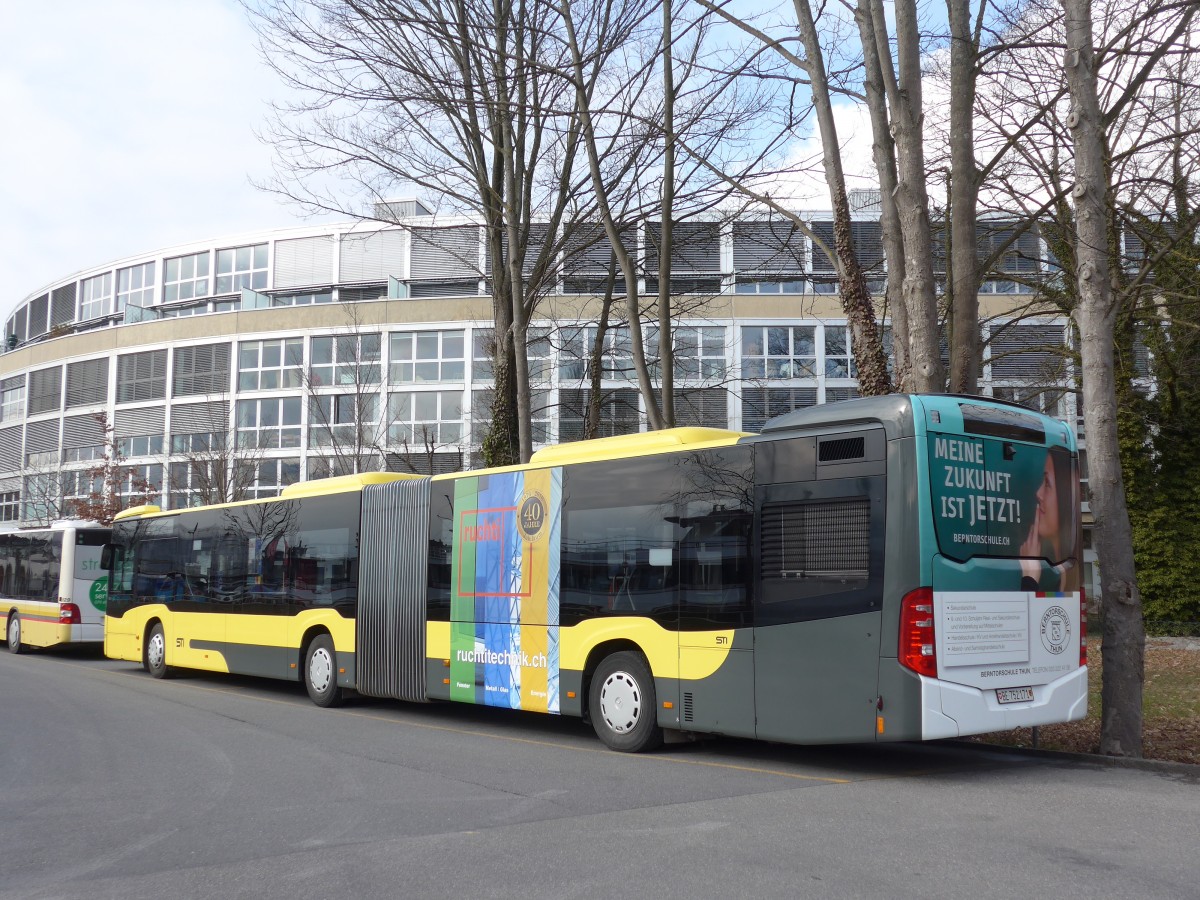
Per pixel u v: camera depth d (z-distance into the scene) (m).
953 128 11.54
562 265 18.39
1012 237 13.29
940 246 19.03
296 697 15.23
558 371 31.41
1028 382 28.03
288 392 37.25
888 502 8.05
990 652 8.16
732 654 8.95
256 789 7.98
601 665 10.20
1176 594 23.59
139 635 18.72
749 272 22.22
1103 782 8.04
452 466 35.41
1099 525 9.35
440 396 36.00
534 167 17.77
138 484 34.88
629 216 16.11
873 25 11.85
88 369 41.94
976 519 8.23
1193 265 17.12
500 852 5.90
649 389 15.23
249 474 33.84
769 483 8.90
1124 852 5.73
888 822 6.55
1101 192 9.62
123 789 8.09
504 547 11.52
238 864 5.78
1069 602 8.86
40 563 23.28
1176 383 23.84
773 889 5.09
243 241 41.56
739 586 8.98
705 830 6.37
